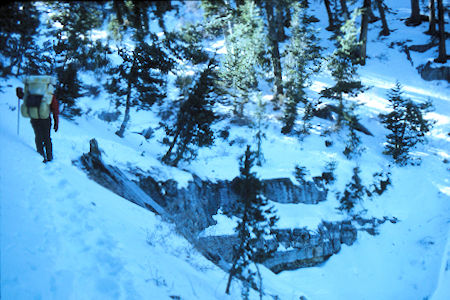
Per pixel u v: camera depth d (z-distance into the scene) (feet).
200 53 50.90
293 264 55.21
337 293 52.08
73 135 43.73
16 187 17.67
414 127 75.72
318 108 83.20
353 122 75.61
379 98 88.99
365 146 76.79
